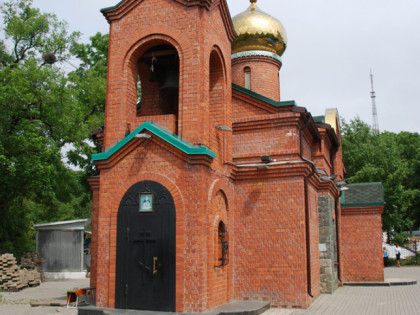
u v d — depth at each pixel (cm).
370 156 3678
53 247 2505
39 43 2536
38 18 2494
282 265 1266
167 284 1052
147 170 1118
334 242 1766
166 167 1103
